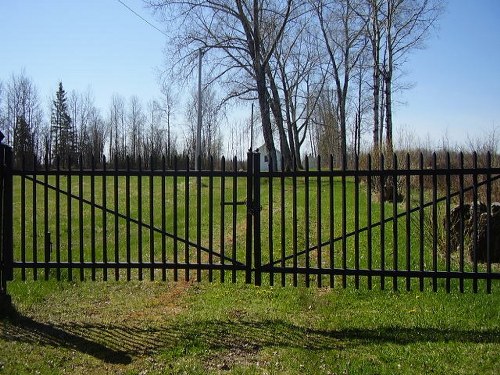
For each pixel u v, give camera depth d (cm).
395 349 505
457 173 574
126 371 464
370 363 474
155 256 1039
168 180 2686
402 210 1520
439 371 455
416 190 1830
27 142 6538
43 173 618
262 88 2973
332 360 482
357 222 597
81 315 626
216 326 579
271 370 463
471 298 684
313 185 2509
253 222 628
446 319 597
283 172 610
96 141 7319
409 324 582
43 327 575
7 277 617
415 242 1096
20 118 6519
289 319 605
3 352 497
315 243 1134
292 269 611
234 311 637
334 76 4041
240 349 515
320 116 5412
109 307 661
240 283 789
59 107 7238
